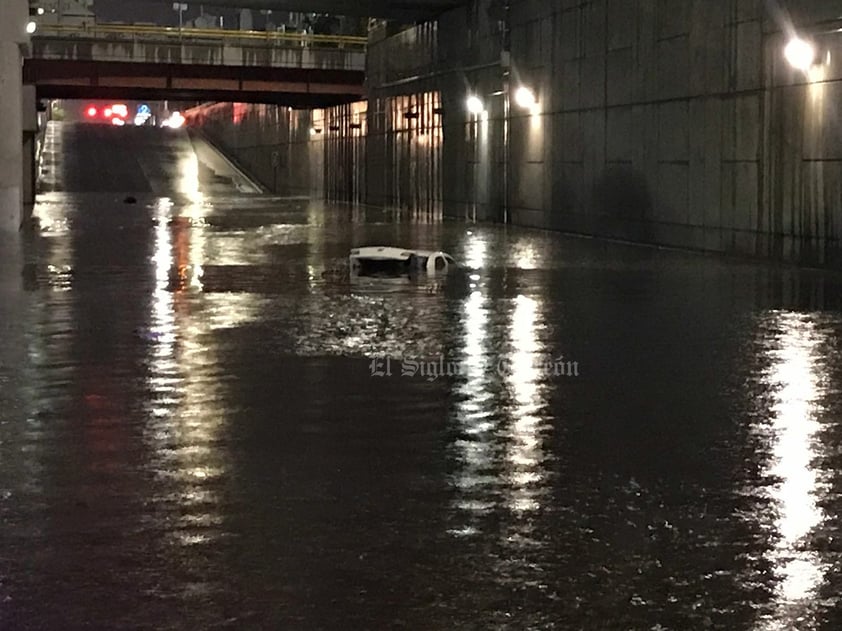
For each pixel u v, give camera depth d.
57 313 16.23
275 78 57.75
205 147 88.62
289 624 5.39
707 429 9.34
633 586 5.87
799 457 8.42
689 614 5.51
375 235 34.97
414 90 51.09
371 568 6.12
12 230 34.28
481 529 6.78
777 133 25.53
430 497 7.43
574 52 35.44
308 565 6.16
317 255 27.02
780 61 25.33
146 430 9.25
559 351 13.20
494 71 41.91
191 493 7.49
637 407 10.18
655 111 30.72
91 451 8.57
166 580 5.95
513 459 8.41
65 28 55.31
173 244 30.19
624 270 23.55
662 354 13.00
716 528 6.79
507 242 32.16
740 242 27.06
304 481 7.80
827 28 23.70
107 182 69.69
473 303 17.70
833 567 6.13
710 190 28.25
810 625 5.39
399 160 53.31
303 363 12.35
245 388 10.98
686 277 22.06
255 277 21.69
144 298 18.09
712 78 27.95
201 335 14.30
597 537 6.63
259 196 68.19
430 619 5.46
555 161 37.09
